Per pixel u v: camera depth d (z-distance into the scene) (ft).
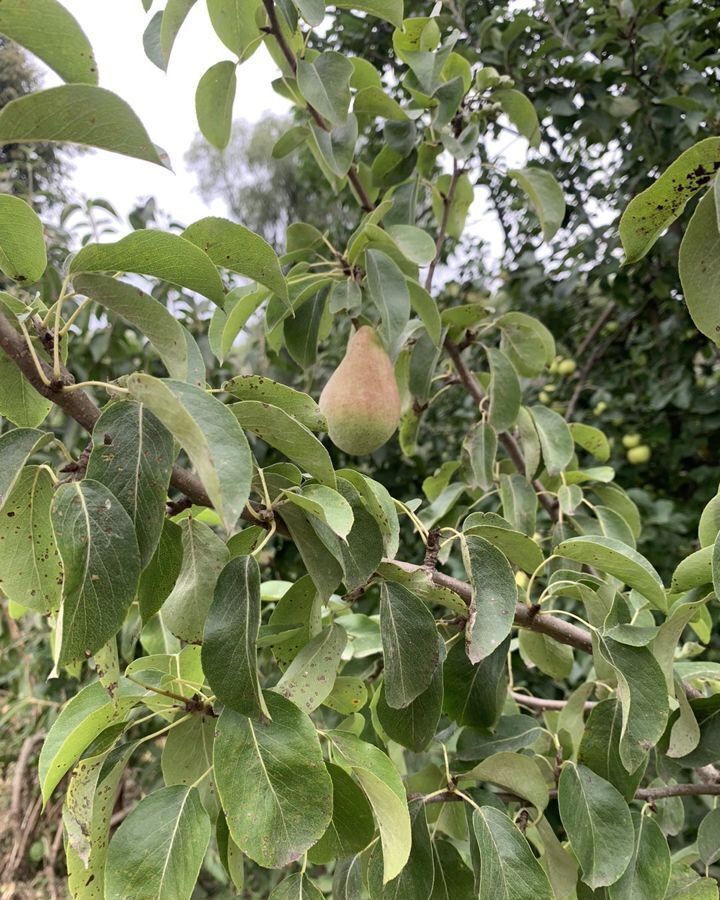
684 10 7.94
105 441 2.26
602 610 3.51
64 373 2.46
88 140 2.15
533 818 3.44
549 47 8.18
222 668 2.41
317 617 3.26
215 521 4.23
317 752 2.40
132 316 2.49
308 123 5.06
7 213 2.31
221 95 5.12
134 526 2.17
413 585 3.05
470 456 5.46
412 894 2.97
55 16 2.10
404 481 9.80
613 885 3.06
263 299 5.01
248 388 2.78
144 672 3.20
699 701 3.45
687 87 8.35
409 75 5.39
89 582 2.08
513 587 3.06
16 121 2.03
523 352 5.96
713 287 2.40
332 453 9.89
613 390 11.30
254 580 2.54
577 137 9.39
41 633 9.74
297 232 5.30
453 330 5.88
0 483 2.27
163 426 2.32
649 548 8.84
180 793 2.60
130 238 2.25
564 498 5.33
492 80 5.51
